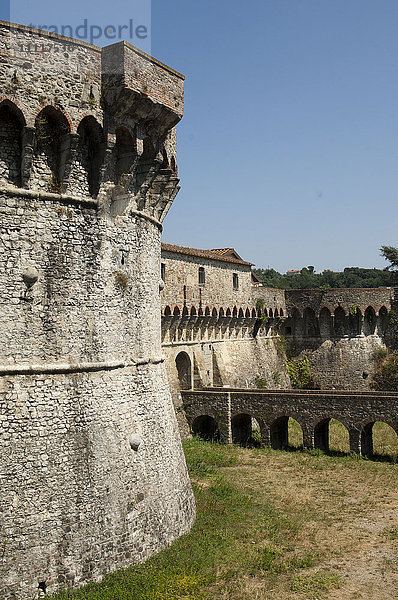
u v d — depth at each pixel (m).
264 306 59.66
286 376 63.47
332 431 45.22
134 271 18.89
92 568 14.99
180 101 19.44
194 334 45.94
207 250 55.47
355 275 139.62
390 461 34.97
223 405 39.88
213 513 22.17
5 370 14.76
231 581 16.31
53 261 15.99
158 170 19.67
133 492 16.73
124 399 17.45
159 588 14.63
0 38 14.72
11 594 13.62
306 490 28.16
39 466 14.83
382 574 17.64
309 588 16.28
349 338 63.69
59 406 15.53
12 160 15.55
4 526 13.98
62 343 15.98
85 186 17.12
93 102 16.53
